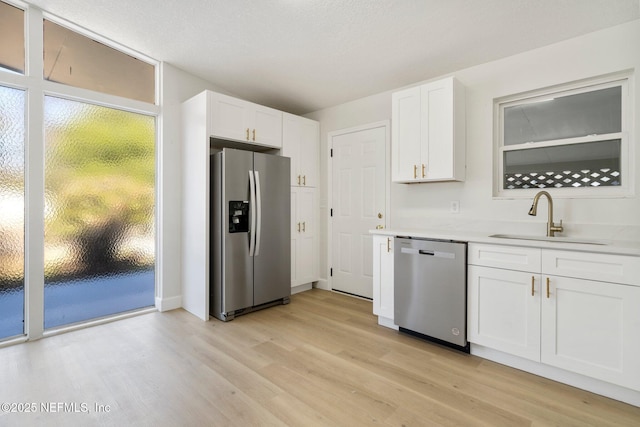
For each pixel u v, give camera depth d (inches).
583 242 80.7
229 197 114.0
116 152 114.3
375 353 88.5
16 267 93.6
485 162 106.4
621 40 84.3
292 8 84.4
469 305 87.0
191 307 121.7
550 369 75.4
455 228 113.0
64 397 67.0
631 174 84.7
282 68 119.6
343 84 131.0
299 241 149.0
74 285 105.8
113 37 103.1
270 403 65.5
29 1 88.7
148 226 123.5
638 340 63.1
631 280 63.7
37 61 93.6
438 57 106.0
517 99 103.7
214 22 92.6
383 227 135.4
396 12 83.8
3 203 91.2
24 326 94.7
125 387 70.9
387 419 60.7
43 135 95.8
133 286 120.0
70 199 104.1
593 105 92.0
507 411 63.3
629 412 63.0
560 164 96.8
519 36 91.6
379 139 137.8
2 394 67.9
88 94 104.0
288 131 143.3
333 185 155.3
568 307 71.3
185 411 62.7
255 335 100.4
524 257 77.5
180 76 126.1
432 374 77.4
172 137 124.8
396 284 102.1
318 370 78.9
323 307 129.3
